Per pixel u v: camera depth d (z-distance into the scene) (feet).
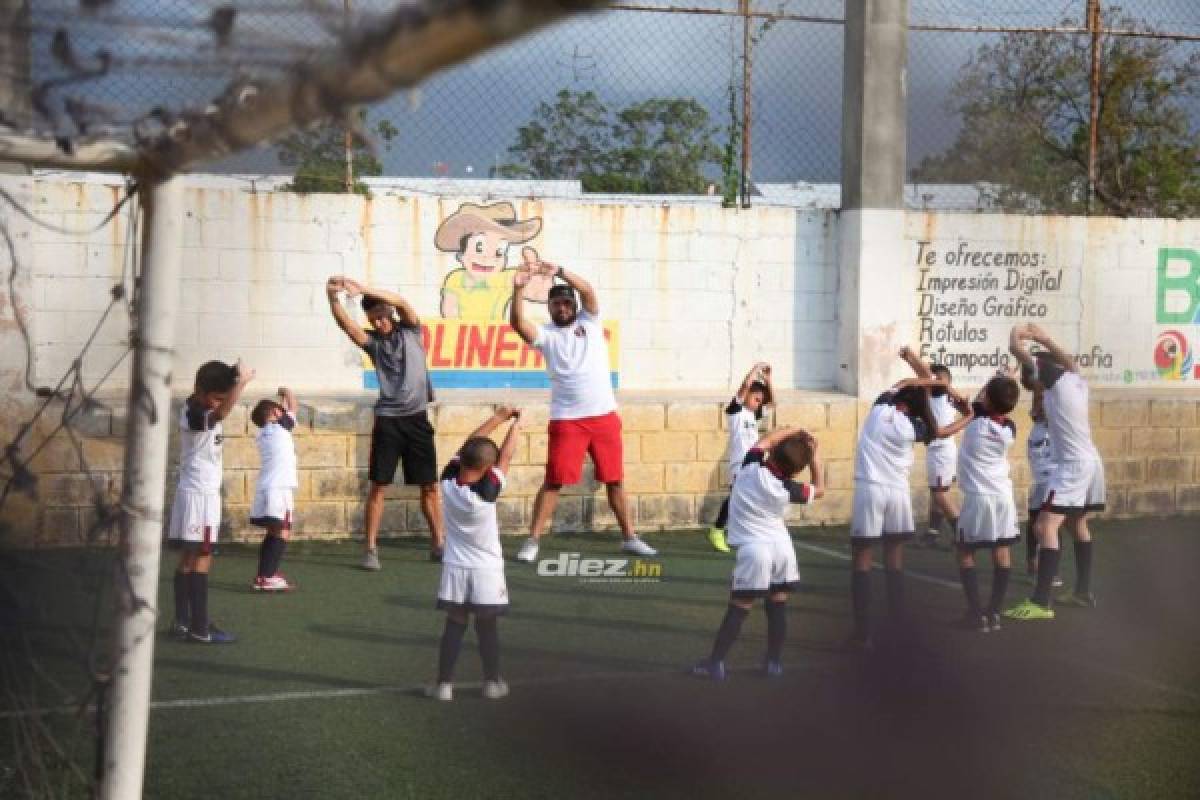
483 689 21.27
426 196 36.83
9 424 27.53
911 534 25.64
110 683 12.38
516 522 35.88
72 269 32.99
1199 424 41.98
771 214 39.37
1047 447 31.86
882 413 25.61
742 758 18.31
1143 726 20.30
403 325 31.58
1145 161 44.27
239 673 22.18
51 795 14.83
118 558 12.37
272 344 35.83
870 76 38.65
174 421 31.91
